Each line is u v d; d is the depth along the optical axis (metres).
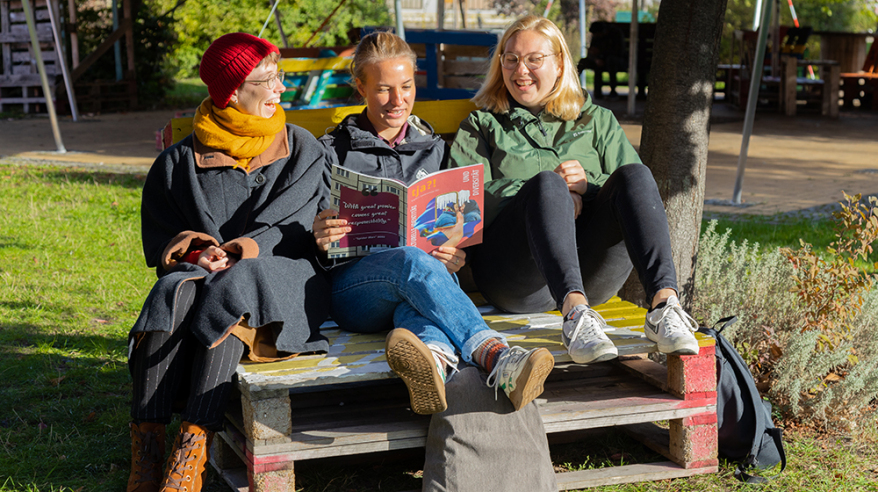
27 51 17.62
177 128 3.45
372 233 2.78
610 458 3.02
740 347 3.63
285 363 2.53
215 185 2.84
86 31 19.55
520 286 2.99
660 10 3.70
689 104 3.66
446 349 2.51
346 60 7.66
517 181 3.11
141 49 20.17
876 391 3.23
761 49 7.91
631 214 2.72
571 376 3.08
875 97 17.88
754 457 2.85
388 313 2.79
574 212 2.89
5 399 3.46
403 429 2.54
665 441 3.00
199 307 2.45
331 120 3.68
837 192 8.70
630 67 15.58
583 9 19.05
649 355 3.71
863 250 3.63
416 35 8.09
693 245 3.77
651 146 3.74
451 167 3.29
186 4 22.27
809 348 3.29
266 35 22.53
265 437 2.40
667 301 2.61
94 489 2.71
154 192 2.87
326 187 3.04
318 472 2.89
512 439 2.49
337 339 2.82
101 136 13.79
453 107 3.82
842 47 19.14
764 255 4.02
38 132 14.31
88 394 3.56
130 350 2.48
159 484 2.52
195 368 2.47
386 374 2.45
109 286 5.21
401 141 3.22
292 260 2.70
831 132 14.09
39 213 7.30
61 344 4.18
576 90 3.37
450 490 2.42
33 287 5.11
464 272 3.48
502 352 2.50
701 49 3.64
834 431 3.25
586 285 3.10
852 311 3.57
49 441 3.06
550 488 2.50
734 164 10.79
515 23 3.35
